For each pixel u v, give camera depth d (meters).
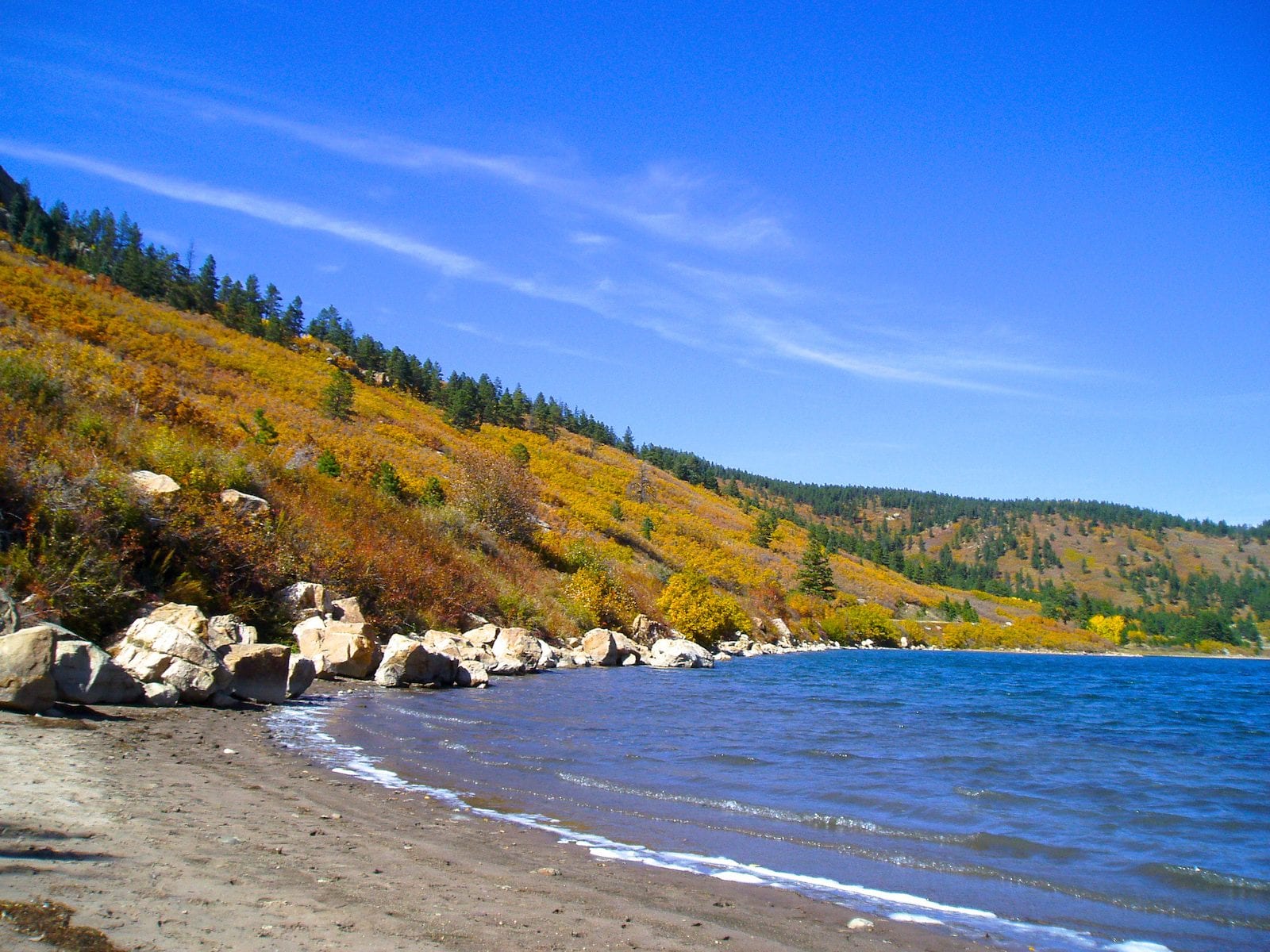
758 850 7.43
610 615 37.28
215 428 29.91
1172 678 47.81
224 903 4.59
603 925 5.07
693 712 17.12
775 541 113.44
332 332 116.12
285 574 19.48
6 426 16.23
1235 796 10.91
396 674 17.58
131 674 11.39
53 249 96.31
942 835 8.20
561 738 12.76
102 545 14.24
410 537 28.17
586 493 82.56
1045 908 6.26
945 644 95.88
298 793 7.88
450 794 8.67
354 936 4.34
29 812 5.86
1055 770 12.19
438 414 100.12
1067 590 154.50
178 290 93.50
